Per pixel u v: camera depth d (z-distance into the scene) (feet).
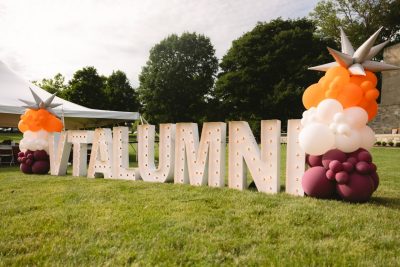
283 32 88.12
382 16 108.78
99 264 7.57
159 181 19.16
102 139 21.76
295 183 14.74
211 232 9.75
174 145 19.12
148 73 105.29
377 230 9.74
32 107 24.39
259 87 90.53
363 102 13.30
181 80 102.83
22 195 15.51
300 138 13.69
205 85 106.83
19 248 8.54
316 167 13.92
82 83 110.11
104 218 11.25
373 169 12.92
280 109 87.25
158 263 7.68
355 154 13.26
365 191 12.80
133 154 48.73
